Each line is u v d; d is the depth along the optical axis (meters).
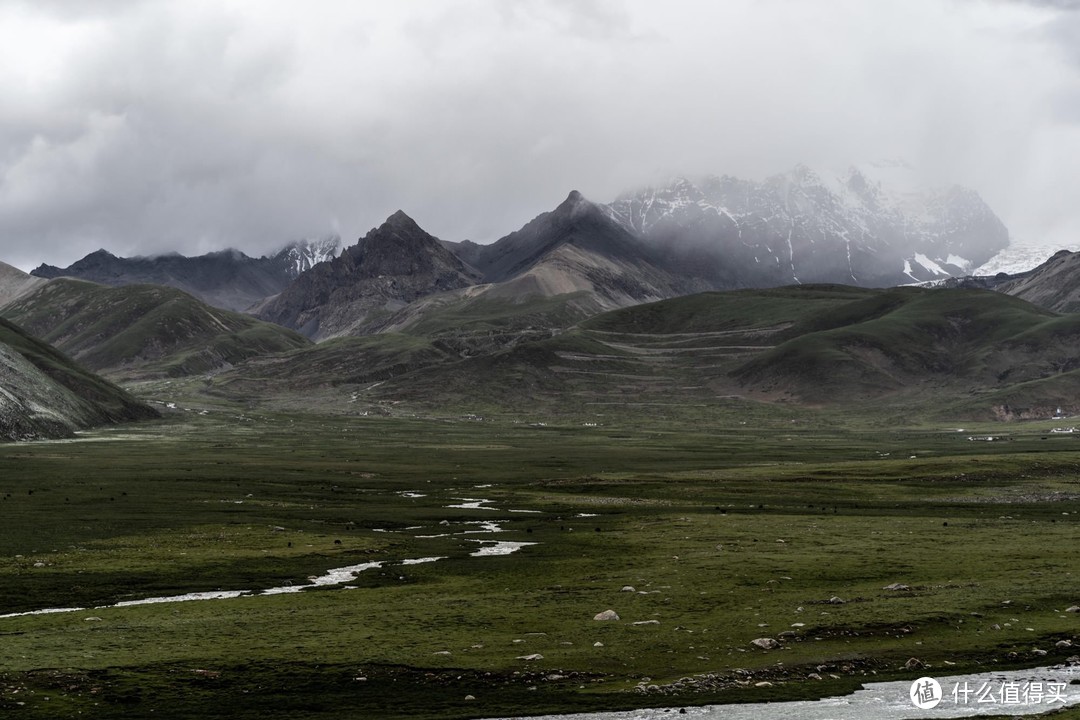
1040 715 45.06
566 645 58.44
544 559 97.69
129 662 55.16
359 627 63.75
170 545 107.56
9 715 46.66
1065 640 58.69
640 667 54.06
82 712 47.22
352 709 47.59
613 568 89.56
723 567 86.44
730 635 60.34
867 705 47.62
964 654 56.59
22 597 78.81
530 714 46.88
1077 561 86.31
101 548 104.56
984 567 84.00
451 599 74.06
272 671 53.53
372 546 108.12
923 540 103.69
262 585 85.06
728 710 47.06
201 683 51.75
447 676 52.50
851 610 65.94
